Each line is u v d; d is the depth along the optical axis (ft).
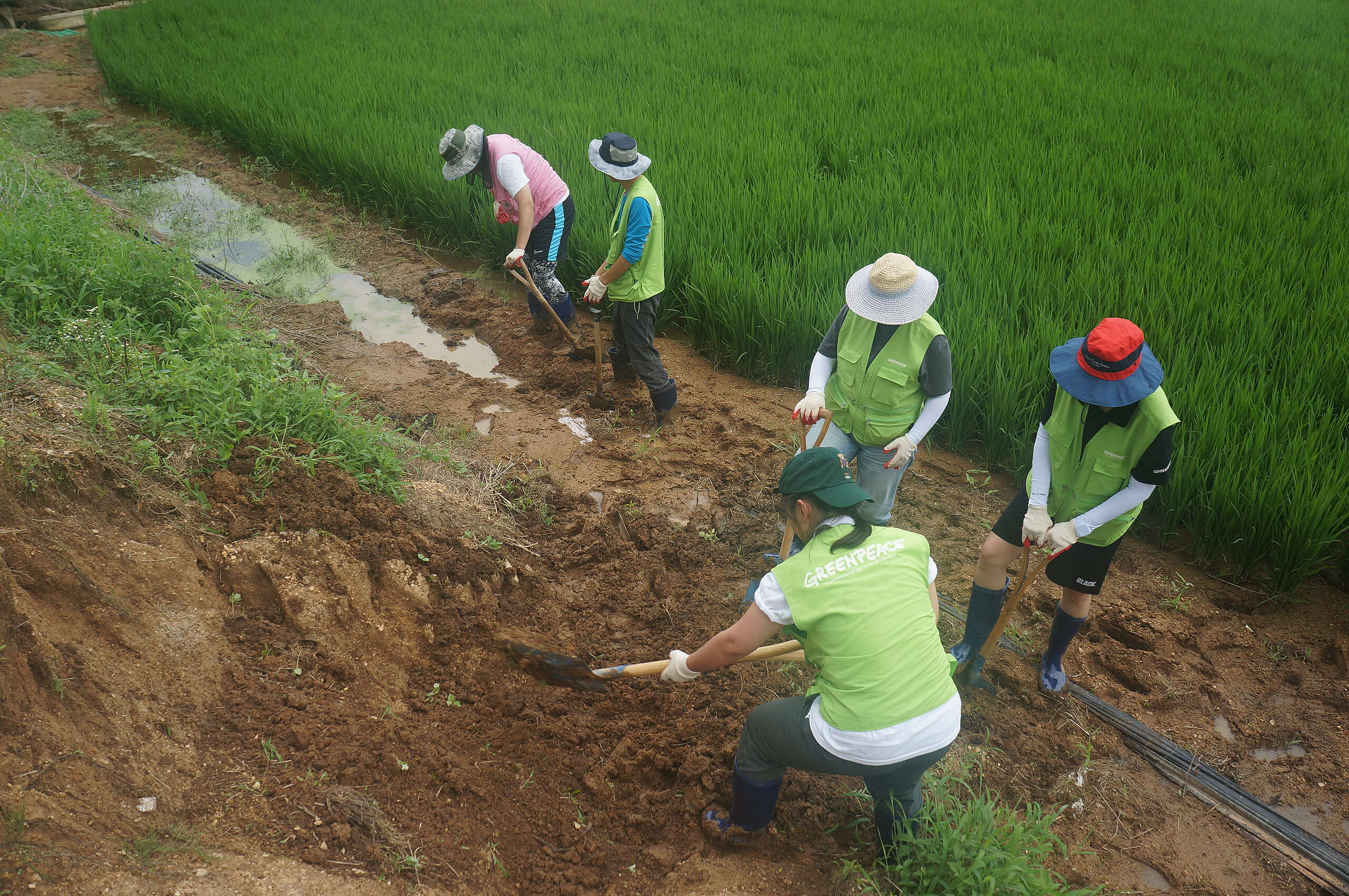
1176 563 15.55
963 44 43.06
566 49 41.24
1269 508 14.44
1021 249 22.67
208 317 16.35
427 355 21.76
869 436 12.84
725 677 12.46
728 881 9.85
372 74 37.60
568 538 15.16
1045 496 11.05
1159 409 9.87
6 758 8.16
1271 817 11.14
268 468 13.10
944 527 16.26
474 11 48.26
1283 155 28.99
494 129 30.66
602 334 22.08
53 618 9.67
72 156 33.24
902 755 8.52
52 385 13.01
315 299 24.08
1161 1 52.95
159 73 38.34
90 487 11.21
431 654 12.09
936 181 27.17
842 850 10.44
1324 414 16.58
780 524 15.87
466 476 16.06
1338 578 14.99
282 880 8.54
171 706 9.92
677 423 18.93
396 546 12.67
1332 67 40.16
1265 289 20.36
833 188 26.07
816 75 37.52
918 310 11.57
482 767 10.80
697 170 27.12
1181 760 11.89
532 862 10.03
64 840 7.91
